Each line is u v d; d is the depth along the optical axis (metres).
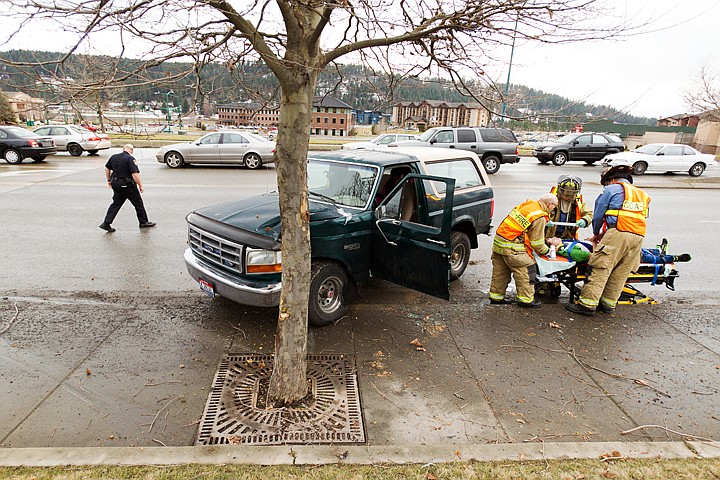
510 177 18.02
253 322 4.97
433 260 4.52
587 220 5.90
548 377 4.09
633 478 2.78
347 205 5.20
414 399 3.68
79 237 8.08
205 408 3.49
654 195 14.70
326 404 3.56
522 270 5.45
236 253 4.48
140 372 3.97
